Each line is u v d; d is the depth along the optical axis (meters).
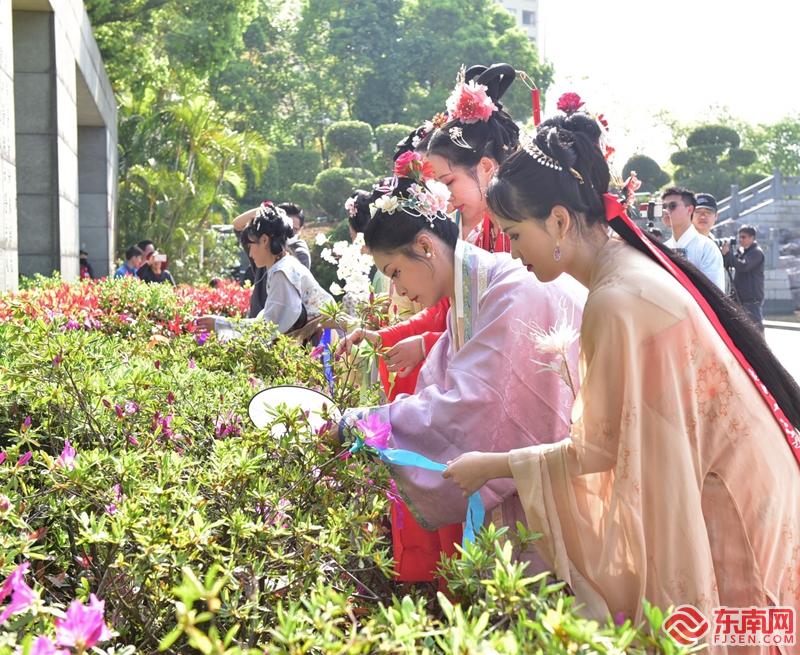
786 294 25.36
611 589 1.87
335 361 2.72
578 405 1.90
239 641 1.71
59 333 2.94
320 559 1.80
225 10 21.44
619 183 1.99
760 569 1.88
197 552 1.71
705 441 1.88
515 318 2.23
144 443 2.33
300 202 36.59
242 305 7.16
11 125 8.02
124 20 19.88
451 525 2.37
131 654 1.48
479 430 2.22
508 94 41.97
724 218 28.61
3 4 7.67
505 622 1.55
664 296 1.81
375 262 2.47
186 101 21.53
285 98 46.00
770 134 47.16
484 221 2.96
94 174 17.86
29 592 1.39
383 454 2.16
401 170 2.91
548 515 1.92
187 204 21.53
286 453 2.12
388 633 1.34
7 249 7.68
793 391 1.98
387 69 44.88
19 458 2.13
